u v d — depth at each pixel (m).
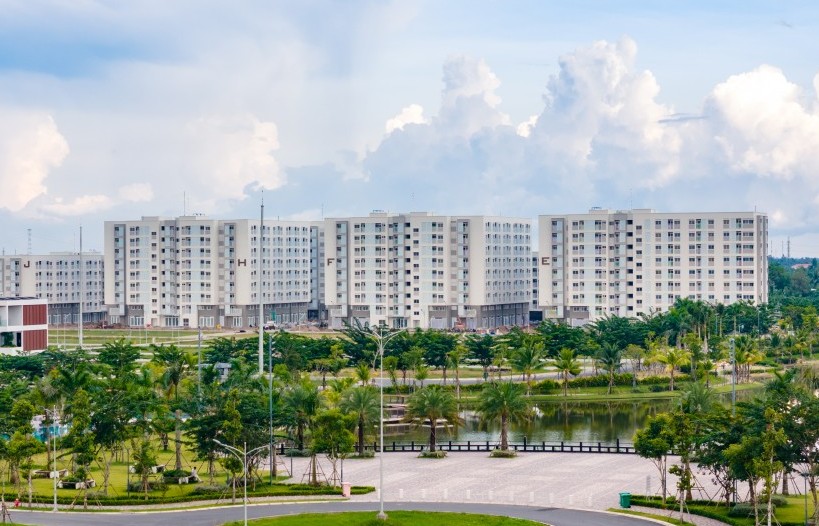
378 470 191.62
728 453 141.38
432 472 189.50
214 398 177.50
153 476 181.38
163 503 161.25
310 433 197.00
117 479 181.12
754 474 139.12
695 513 152.25
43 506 159.62
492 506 159.38
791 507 153.50
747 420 150.00
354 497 167.50
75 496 165.88
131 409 173.88
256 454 174.25
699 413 164.75
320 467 185.50
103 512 155.38
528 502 162.62
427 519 147.12
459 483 178.75
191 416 185.25
